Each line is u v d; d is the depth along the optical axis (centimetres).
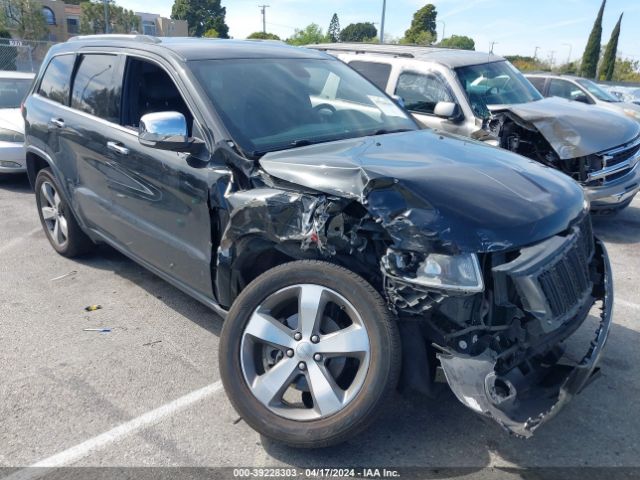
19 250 584
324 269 281
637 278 539
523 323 266
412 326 273
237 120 354
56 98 512
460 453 295
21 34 4172
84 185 471
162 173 369
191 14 7912
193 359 384
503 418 248
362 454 294
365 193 272
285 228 293
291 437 278
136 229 410
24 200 790
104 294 481
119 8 4962
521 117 650
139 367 373
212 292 352
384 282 270
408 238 261
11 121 850
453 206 266
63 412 327
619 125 670
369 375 269
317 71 436
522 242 267
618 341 411
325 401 277
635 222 731
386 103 447
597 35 5022
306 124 377
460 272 255
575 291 283
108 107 437
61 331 418
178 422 320
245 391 290
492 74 754
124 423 319
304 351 283
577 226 302
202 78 373
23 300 469
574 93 1220
